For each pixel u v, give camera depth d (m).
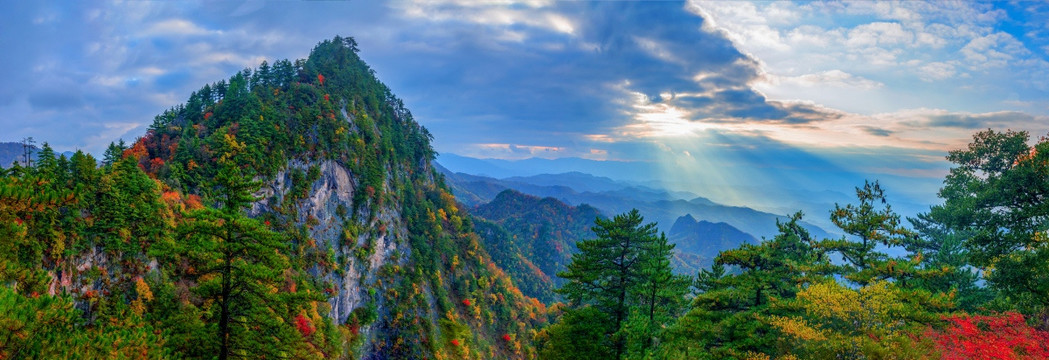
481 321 121.50
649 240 30.34
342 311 81.06
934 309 25.80
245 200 19.30
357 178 99.94
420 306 101.44
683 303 31.62
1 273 14.33
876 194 33.84
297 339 20.78
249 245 19.09
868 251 33.94
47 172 30.61
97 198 33.59
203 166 65.88
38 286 15.39
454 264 129.12
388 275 99.69
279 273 19.62
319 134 91.44
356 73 141.12
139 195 37.12
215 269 18.92
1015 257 25.38
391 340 91.50
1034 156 26.34
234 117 81.25
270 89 100.62
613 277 32.50
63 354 13.15
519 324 137.25
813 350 22.19
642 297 30.88
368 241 97.25
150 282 33.50
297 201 79.50
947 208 43.97
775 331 27.05
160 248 18.70
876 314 23.17
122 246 32.81
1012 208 27.45
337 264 83.56
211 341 18.92
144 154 67.62
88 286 29.23
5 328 11.88
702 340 29.55
